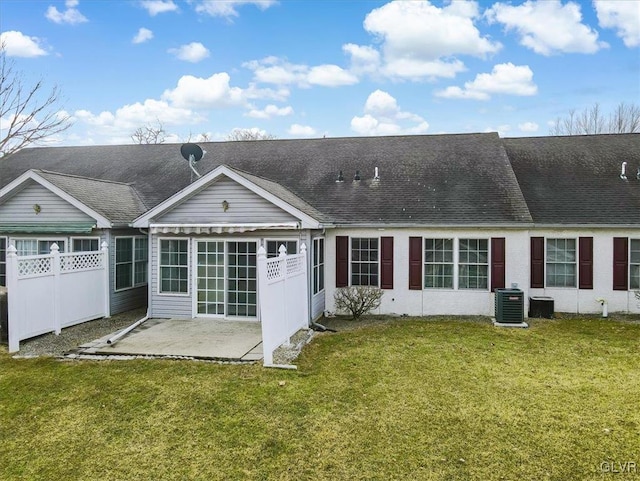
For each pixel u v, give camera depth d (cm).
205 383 747
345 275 1419
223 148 1969
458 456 508
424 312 1389
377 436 559
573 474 468
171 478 471
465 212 1362
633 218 1348
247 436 562
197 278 1265
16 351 959
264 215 1221
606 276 1374
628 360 878
